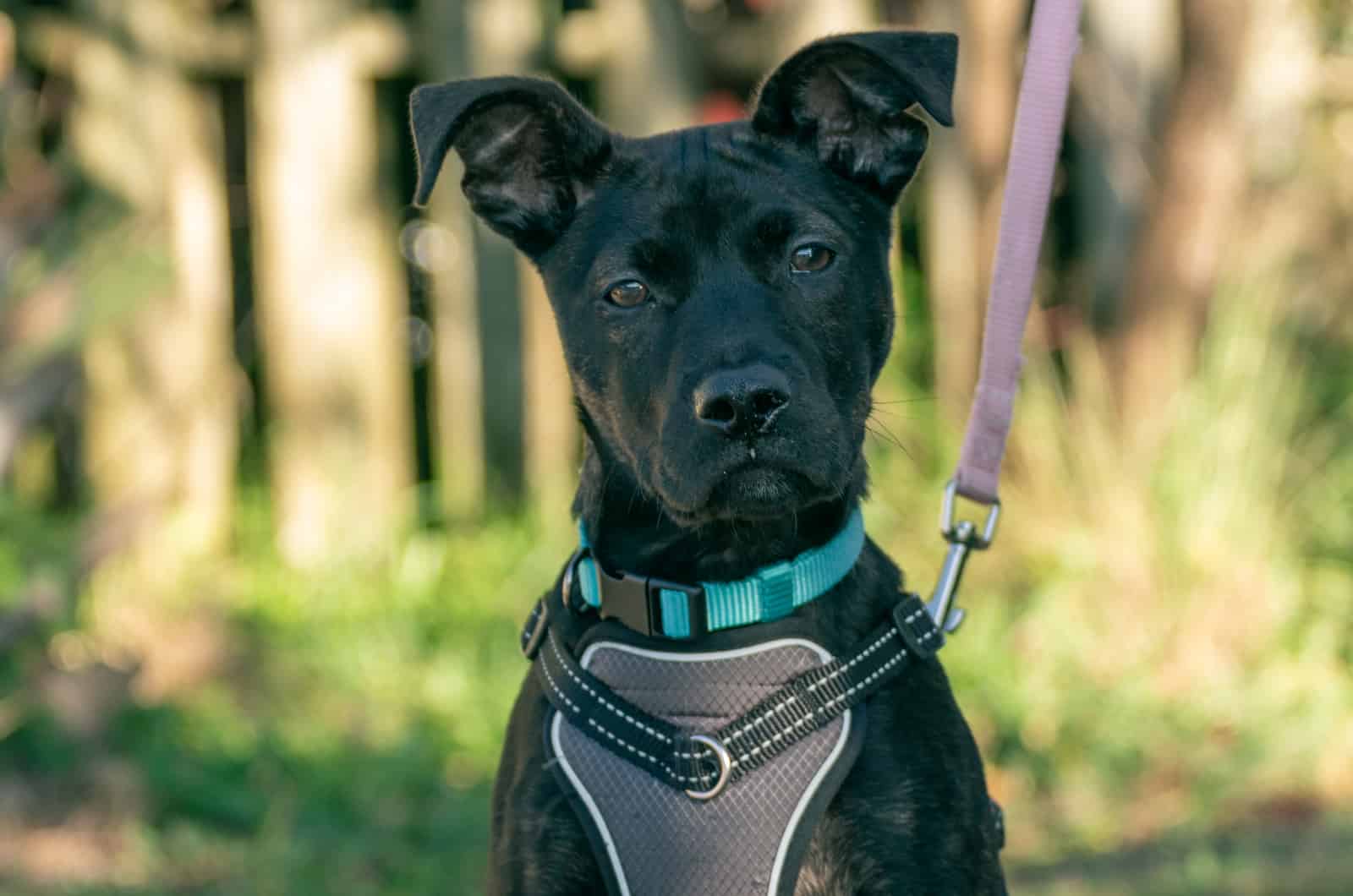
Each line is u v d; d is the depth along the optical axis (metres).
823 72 3.54
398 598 7.39
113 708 6.00
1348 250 8.17
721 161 3.49
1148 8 7.96
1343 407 7.83
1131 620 6.95
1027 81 3.54
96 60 7.49
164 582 7.16
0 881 5.24
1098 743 6.42
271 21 7.66
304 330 7.71
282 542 7.74
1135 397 7.67
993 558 7.29
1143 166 7.92
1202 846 5.66
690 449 3.23
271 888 5.30
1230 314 7.62
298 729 6.45
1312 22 8.27
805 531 3.40
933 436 7.74
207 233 7.68
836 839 3.22
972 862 3.27
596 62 7.86
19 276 6.59
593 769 3.23
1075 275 8.33
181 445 7.66
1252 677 6.75
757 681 3.23
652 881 3.19
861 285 3.51
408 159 8.42
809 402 3.25
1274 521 7.45
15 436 6.45
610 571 3.39
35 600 6.07
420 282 8.53
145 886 5.26
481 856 5.64
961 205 7.88
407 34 7.80
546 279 3.69
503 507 8.06
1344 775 6.25
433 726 6.59
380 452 7.84
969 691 6.76
